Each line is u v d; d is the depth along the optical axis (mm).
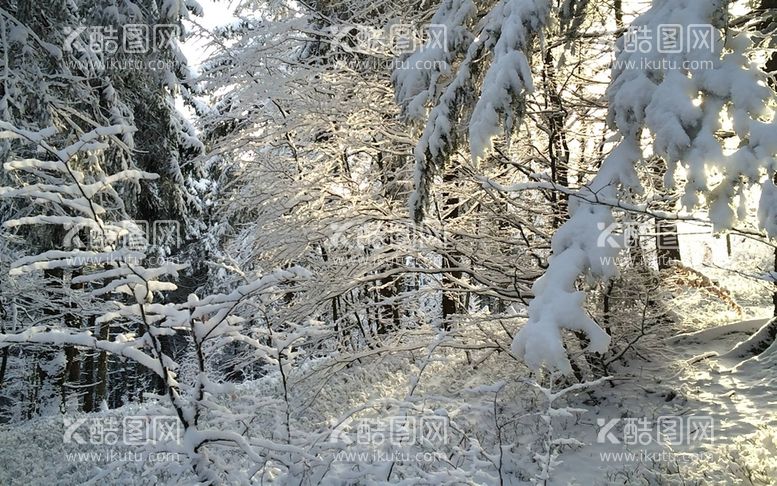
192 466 3832
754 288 13281
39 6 9516
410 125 6309
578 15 5824
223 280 14945
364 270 8336
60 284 11852
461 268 7906
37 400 18312
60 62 9742
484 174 7453
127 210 10945
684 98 4219
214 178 15156
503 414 7168
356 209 8086
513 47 5039
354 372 10430
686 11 4434
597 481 5258
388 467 4727
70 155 3088
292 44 8414
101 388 15516
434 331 8430
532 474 5617
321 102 7996
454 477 4281
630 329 7762
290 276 3748
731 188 4172
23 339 3283
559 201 7703
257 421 6469
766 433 5609
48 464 7562
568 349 7285
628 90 4582
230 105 9273
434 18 6012
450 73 5824
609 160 4922
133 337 3787
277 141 8789
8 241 10930
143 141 13211
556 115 7547
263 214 8875
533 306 4609
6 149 8273
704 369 7910
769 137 3939
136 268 3398
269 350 4246
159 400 4117
